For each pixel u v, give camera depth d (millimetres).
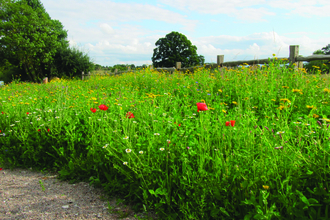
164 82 7133
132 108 3785
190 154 2037
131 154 2145
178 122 2865
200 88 5727
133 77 9359
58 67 26031
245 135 2135
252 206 1573
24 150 3252
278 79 5000
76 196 2350
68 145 3076
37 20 26266
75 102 4598
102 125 2896
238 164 1810
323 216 1457
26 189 2539
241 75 5473
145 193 1950
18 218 1973
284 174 1630
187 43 38375
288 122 2900
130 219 1915
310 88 4234
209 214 1717
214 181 1707
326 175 1588
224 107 4051
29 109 4312
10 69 29344
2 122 3857
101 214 2012
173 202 1948
